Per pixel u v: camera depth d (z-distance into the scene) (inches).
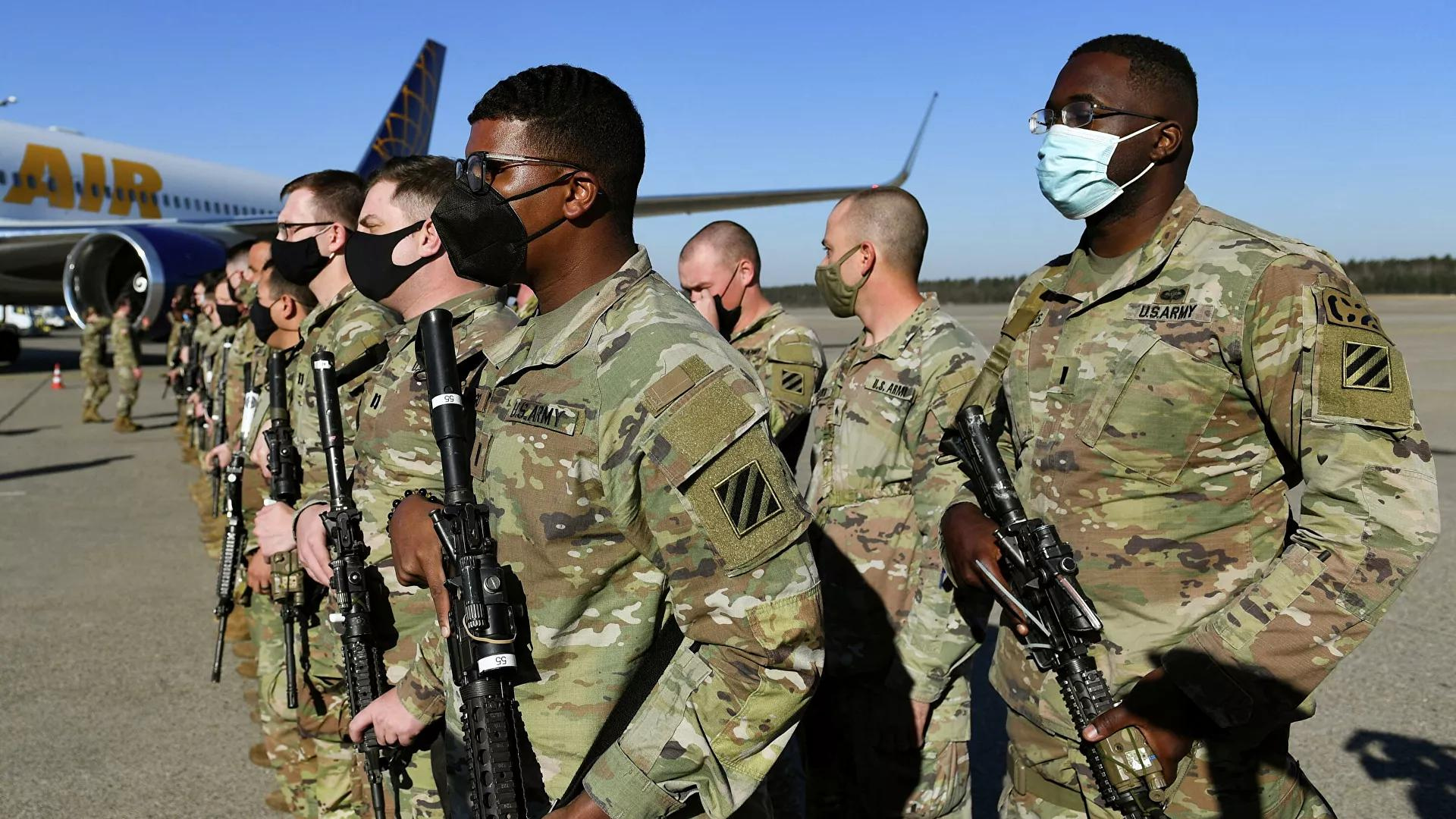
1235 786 74.7
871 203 115.3
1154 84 75.9
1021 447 84.5
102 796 154.6
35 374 922.1
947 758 110.1
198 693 194.4
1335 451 65.2
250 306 175.2
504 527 64.9
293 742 147.1
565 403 62.3
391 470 96.7
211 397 317.7
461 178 65.9
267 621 148.4
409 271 105.1
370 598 98.7
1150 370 74.9
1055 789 83.1
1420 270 2930.6
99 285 764.6
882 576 112.6
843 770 117.2
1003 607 81.5
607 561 63.3
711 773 58.6
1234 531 74.6
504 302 110.3
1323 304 67.4
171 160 1015.0
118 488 393.7
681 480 57.2
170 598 254.2
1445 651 193.9
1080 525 78.2
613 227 67.1
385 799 110.8
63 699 191.0
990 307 2706.7
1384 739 159.0
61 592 257.9
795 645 57.8
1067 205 79.4
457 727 77.3
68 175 864.3
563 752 64.7
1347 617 63.7
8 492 385.7
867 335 119.8
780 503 58.1
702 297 153.6
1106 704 72.2
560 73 66.1
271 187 1221.1
